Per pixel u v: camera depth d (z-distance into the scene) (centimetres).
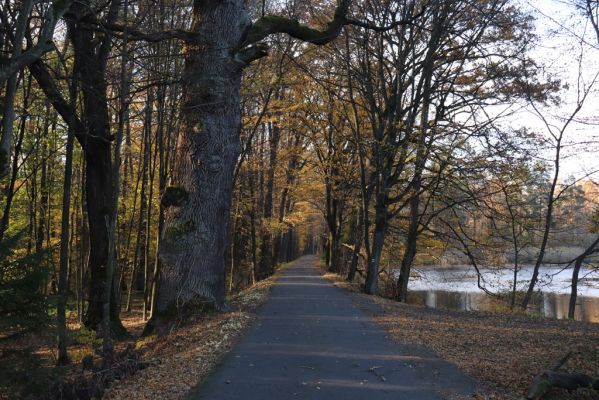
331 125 2486
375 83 2273
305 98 2569
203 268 1168
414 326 1109
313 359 791
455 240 2511
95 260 1432
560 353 828
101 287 1424
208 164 1183
